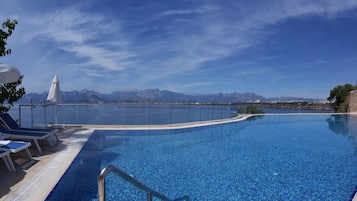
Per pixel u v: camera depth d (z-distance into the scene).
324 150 8.18
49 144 6.59
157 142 9.20
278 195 4.47
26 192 3.52
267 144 9.12
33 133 6.29
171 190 4.67
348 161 6.75
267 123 15.39
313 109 22.30
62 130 9.60
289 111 21.02
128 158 6.84
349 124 15.10
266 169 6.01
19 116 8.74
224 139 10.02
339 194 4.51
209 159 6.89
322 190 4.70
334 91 27.28
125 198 4.08
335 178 5.38
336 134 11.48
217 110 15.10
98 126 10.92
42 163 4.91
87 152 7.36
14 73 4.74
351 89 25.23
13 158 5.13
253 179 5.29
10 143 4.68
